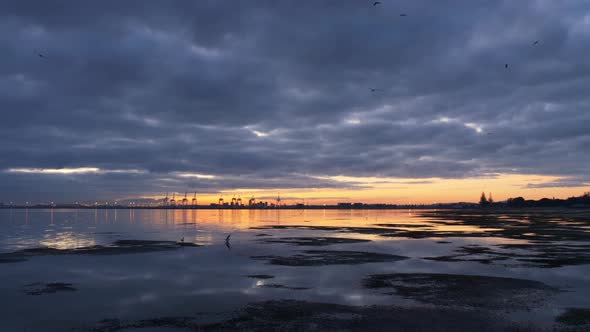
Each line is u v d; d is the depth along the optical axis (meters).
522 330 12.48
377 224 77.25
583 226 64.50
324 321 13.47
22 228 68.50
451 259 27.33
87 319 13.93
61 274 22.42
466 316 13.93
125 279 20.86
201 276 21.52
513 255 29.30
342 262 26.12
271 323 13.35
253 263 25.97
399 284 19.22
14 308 15.30
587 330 12.49
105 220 107.75
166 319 13.88
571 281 19.75
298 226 71.25
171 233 54.25
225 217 136.38
